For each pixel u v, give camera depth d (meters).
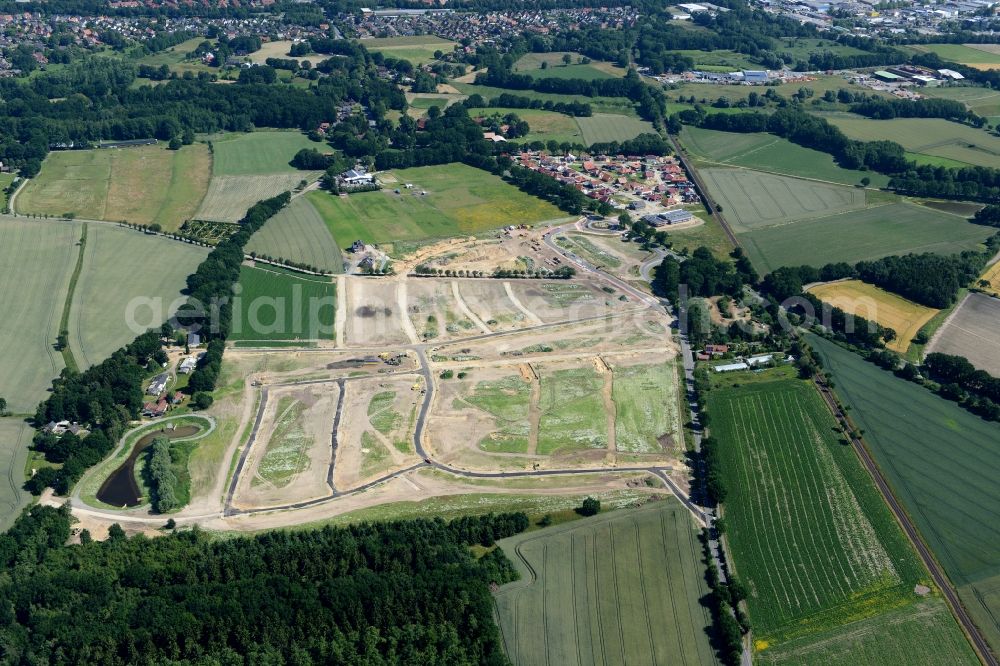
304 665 192.12
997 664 198.12
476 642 197.62
